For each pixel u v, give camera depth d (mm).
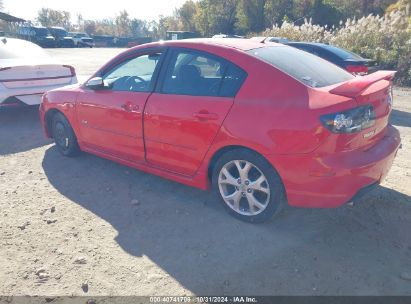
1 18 37406
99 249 3240
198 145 3637
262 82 3295
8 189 4438
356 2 41719
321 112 2941
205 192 4305
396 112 8680
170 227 3576
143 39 56688
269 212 3406
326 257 3066
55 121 5441
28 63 6922
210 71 3627
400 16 16984
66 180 4695
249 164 3389
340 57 9117
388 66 14391
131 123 4191
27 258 3117
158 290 2746
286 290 2715
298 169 3090
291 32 19609
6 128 7055
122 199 4168
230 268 2965
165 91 3918
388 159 3326
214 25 53688
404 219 3629
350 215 3705
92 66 18938
